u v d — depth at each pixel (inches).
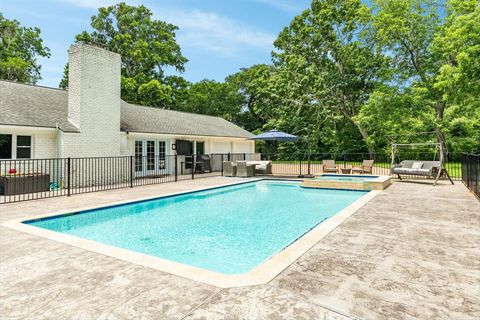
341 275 125.3
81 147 476.4
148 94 1221.1
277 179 582.6
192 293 110.0
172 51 1402.6
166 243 214.7
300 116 1225.4
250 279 121.4
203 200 395.2
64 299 107.2
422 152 892.6
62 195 373.7
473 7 693.3
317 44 1056.8
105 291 112.9
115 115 529.3
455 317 92.8
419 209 270.1
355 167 723.4
